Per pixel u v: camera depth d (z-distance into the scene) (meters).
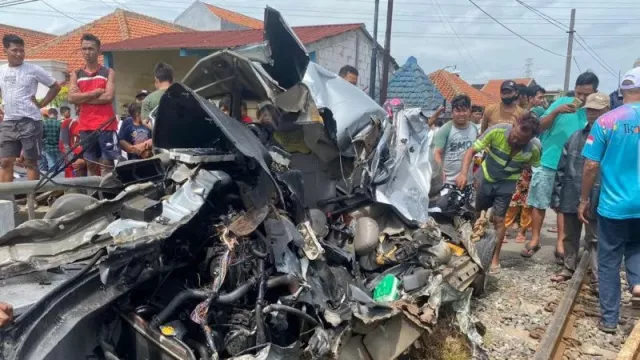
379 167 5.01
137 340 2.97
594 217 6.05
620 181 4.72
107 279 2.69
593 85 6.43
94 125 5.87
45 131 8.60
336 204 4.71
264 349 2.81
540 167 6.88
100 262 2.71
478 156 6.89
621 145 4.67
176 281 3.24
